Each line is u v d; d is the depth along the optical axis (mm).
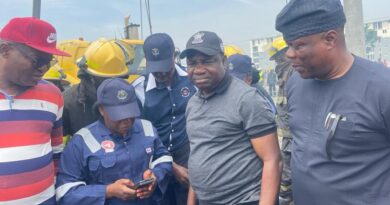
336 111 1749
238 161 2279
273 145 2256
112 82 2531
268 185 2209
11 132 2143
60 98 2473
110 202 2500
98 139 2541
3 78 2170
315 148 1812
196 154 2387
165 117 3076
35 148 2207
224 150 2299
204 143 2350
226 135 2291
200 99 2439
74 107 2875
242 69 4270
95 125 2617
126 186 2414
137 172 2578
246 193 2287
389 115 1635
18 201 2145
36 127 2227
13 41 2100
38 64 2160
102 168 2488
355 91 1708
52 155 2402
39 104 2270
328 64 1751
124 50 3088
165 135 3076
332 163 1766
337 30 1726
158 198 2691
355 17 5375
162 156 2760
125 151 2551
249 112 2234
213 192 2324
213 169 2303
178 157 3082
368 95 1674
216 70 2305
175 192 3137
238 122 2260
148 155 2635
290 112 2014
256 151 2271
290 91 2023
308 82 1911
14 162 2127
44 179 2262
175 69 3135
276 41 4473
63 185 2453
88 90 2875
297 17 1713
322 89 1826
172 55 3002
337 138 1732
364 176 1707
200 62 2309
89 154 2490
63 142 2666
